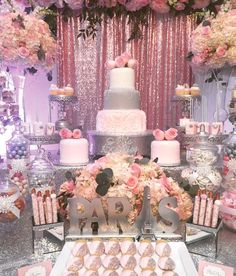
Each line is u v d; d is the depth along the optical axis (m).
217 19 3.04
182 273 1.43
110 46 3.91
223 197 1.96
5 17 2.93
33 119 4.07
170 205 1.73
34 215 1.67
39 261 1.57
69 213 1.71
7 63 3.09
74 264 1.45
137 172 1.79
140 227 1.74
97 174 1.75
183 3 3.67
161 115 3.96
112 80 3.31
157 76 3.92
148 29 3.88
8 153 2.76
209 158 2.38
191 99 3.41
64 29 3.88
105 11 3.79
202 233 1.79
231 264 1.57
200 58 3.12
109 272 1.41
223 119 3.55
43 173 2.26
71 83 3.95
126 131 3.15
